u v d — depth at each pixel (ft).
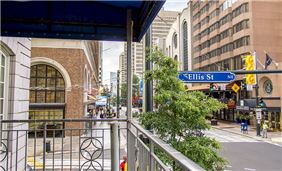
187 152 22.30
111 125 14.58
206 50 193.67
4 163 21.42
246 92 140.56
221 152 70.49
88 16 15.65
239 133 109.09
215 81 38.65
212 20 184.65
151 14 12.74
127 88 14.74
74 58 86.38
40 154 49.83
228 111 165.99
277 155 67.41
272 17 146.10
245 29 147.02
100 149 20.77
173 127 23.12
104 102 160.66
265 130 98.53
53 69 86.28
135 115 25.38
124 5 14.25
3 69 22.84
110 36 16.83
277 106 115.75
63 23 16.03
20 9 14.90
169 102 23.34
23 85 27.02
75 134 77.77
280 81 115.65
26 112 28.19
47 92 85.66
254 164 57.82
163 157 12.62
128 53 14.73
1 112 22.63
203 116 24.31
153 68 24.13
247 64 114.93
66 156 47.47
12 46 23.15
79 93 86.12
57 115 84.79
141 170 11.11
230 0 163.53
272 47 144.87
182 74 37.55
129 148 14.55
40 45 84.38
